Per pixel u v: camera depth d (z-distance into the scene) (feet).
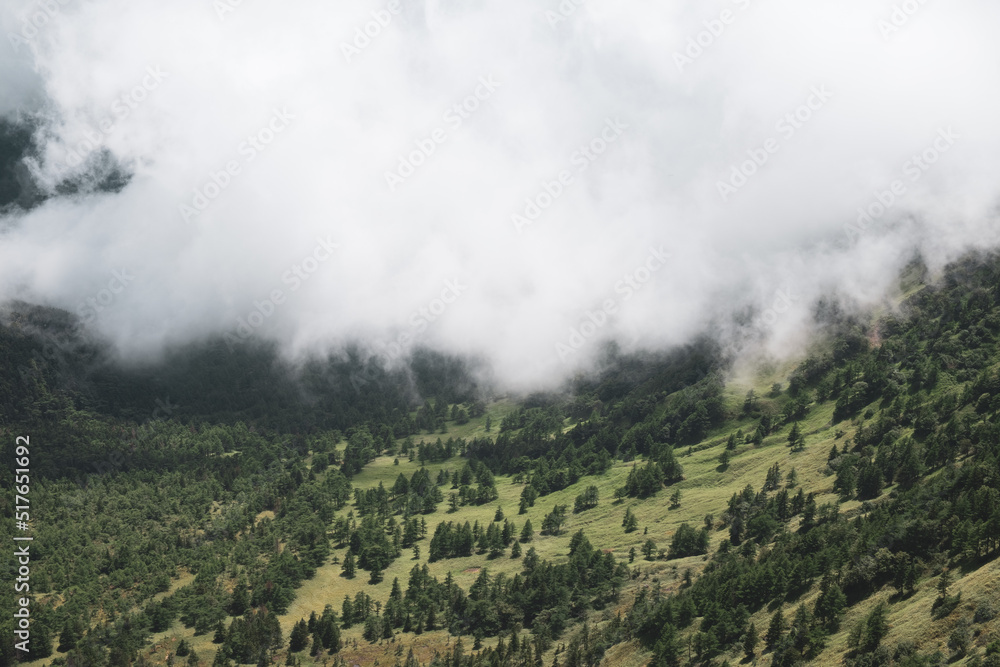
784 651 532.73
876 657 467.93
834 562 607.37
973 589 473.67
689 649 611.88
